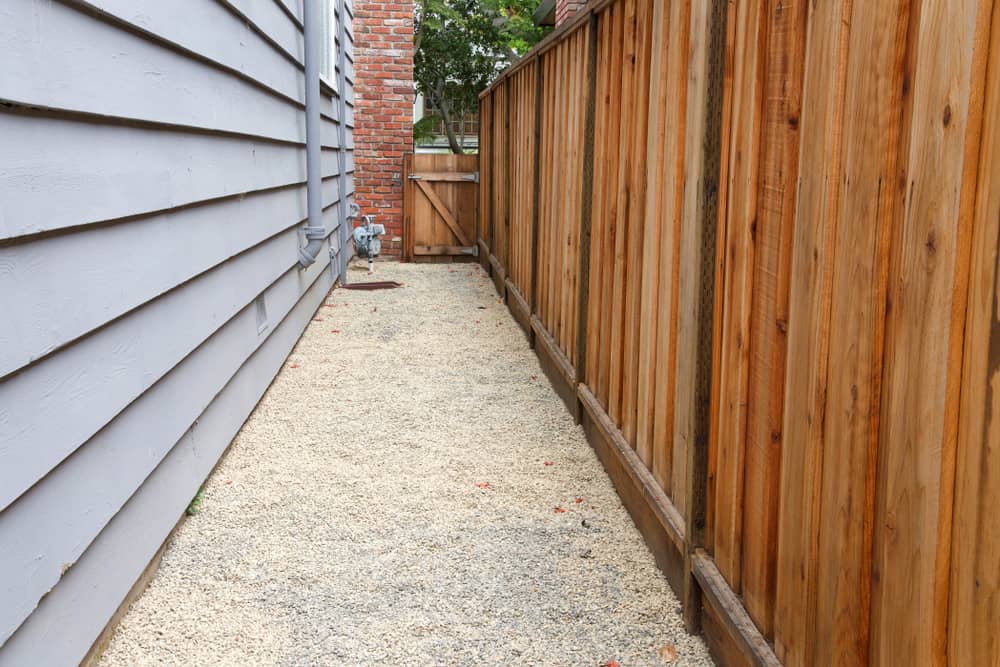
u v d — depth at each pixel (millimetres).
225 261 3732
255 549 2998
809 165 1759
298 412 4578
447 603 2668
